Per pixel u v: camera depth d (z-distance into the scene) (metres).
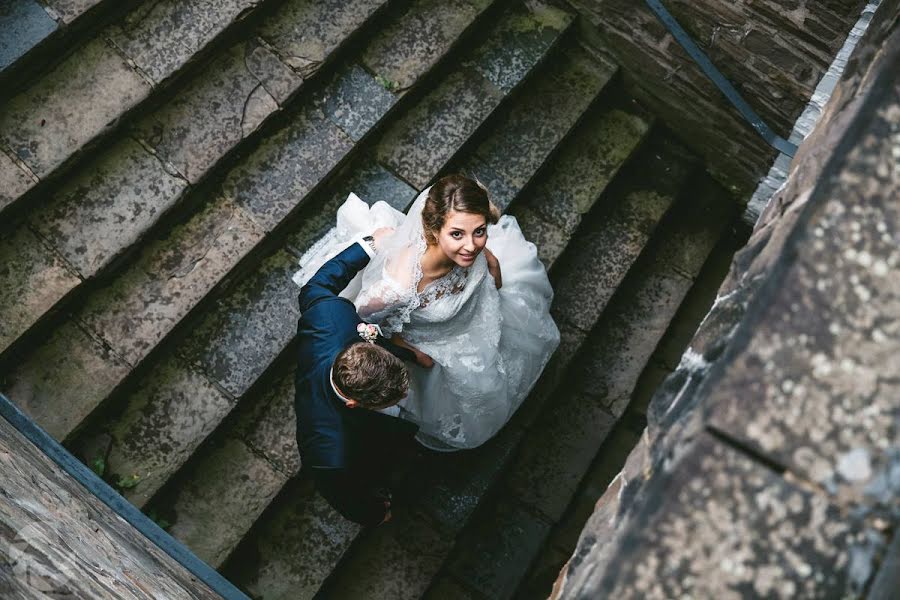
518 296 3.42
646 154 4.46
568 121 4.18
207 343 3.31
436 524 3.53
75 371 3.06
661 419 1.37
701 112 4.21
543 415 3.93
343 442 2.67
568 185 4.18
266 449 3.32
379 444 2.82
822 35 3.54
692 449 1.07
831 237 1.11
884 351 1.07
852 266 1.10
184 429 3.18
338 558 3.32
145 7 3.38
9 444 2.15
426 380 3.21
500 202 3.93
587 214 4.13
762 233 1.52
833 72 3.63
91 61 3.26
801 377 1.07
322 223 3.60
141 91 3.28
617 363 4.08
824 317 1.08
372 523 3.00
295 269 3.48
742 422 1.07
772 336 1.09
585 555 1.45
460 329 3.16
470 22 3.99
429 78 3.97
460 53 4.07
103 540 2.01
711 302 4.38
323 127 3.63
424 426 3.39
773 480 1.04
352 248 3.00
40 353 3.06
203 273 3.29
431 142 3.85
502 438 3.69
